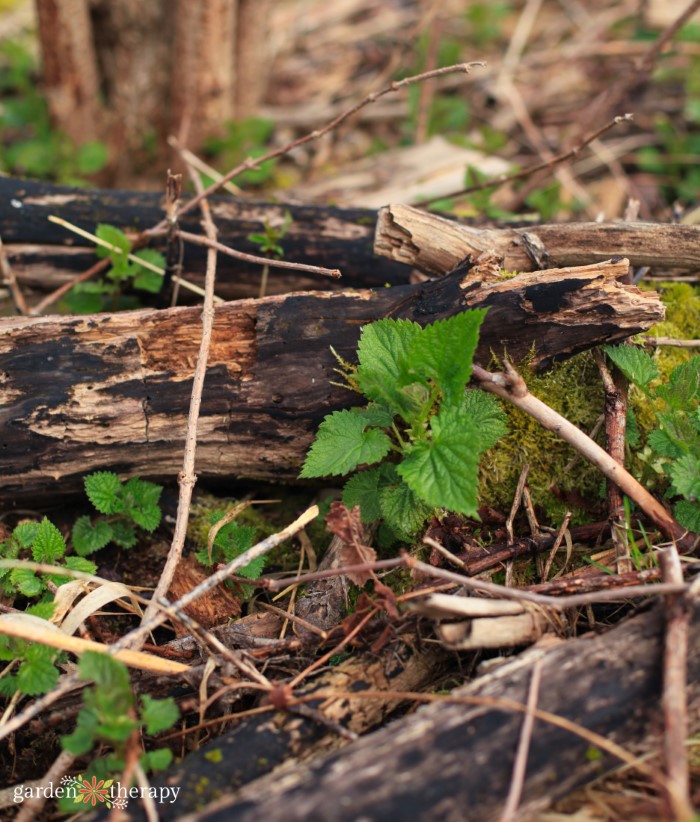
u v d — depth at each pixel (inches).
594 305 26.7
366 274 31.7
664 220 35.2
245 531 27.6
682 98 43.6
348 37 51.8
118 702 23.4
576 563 26.9
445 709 23.1
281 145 43.1
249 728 24.2
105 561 28.3
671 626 23.4
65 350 27.3
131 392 27.4
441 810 22.1
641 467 27.6
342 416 26.7
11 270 31.6
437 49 43.8
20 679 24.6
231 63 39.4
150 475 28.3
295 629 26.5
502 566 26.8
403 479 25.7
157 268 30.8
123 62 39.5
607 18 51.1
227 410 27.5
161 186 40.5
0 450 27.1
